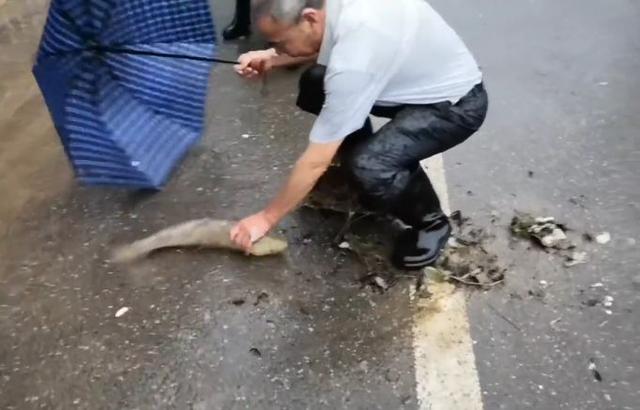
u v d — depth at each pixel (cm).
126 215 233
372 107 200
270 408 177
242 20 317
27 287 210
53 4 207
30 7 346
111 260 217
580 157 252
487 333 193
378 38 176
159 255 218
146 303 204
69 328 197
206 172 249
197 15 234
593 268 211
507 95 284
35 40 323
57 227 229
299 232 224
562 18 336
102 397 180
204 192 241
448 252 216
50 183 246
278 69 299
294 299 204
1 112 280
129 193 241
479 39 321
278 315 199
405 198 204
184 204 237
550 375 182
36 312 202
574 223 225
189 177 247
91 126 219
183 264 215
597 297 202
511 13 340
